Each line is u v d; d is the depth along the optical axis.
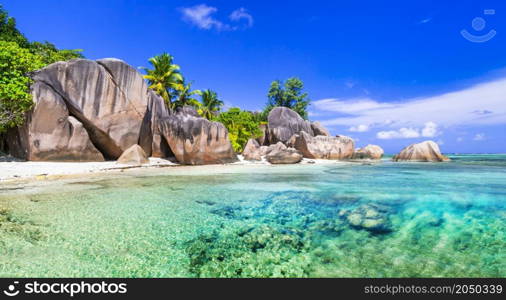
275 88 43.69
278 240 4.06
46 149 13.41
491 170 14.68
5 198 6.42
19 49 13.55
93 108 15.05
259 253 3.62
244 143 28.50
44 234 4.08
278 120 34.09
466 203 6.05
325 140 27.31
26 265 3.14
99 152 15.12
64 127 13.92
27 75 13.43
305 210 5.68
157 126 18.91
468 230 4.37
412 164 20.11
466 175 12.15
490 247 3.74
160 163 16.62
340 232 4.38
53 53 18.62
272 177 11.50
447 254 3.57
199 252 3.63
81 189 7.79
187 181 9.90
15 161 12.81
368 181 10.14
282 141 32.06
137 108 16.69
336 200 6.60
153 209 5.68
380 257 3.50
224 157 19.27
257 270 3.19
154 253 3.56
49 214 5.12
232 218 5.12
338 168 16.70
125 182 9.30
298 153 22.02
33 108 13.10
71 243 3.79
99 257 3.40
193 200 6.59
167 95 25.28
